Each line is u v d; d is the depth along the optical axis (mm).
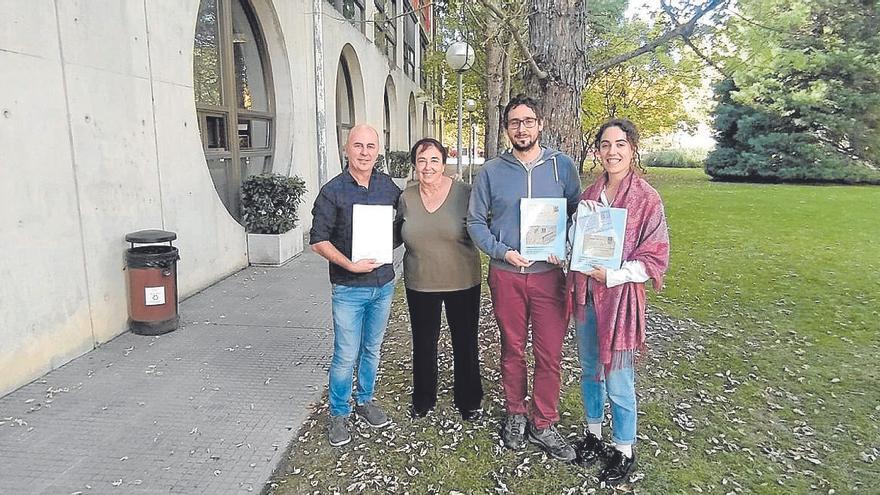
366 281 2867
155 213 5172
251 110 8258
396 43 20297
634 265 2453
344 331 2895
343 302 2877
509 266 2791
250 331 4723
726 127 24188
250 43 8359
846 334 4992
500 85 12891
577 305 2666
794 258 8289
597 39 18562
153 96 5156
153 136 5148
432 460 2865
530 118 2650
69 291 4012
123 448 2900
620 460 2703
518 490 2635
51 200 3840
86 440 2973
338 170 11719
